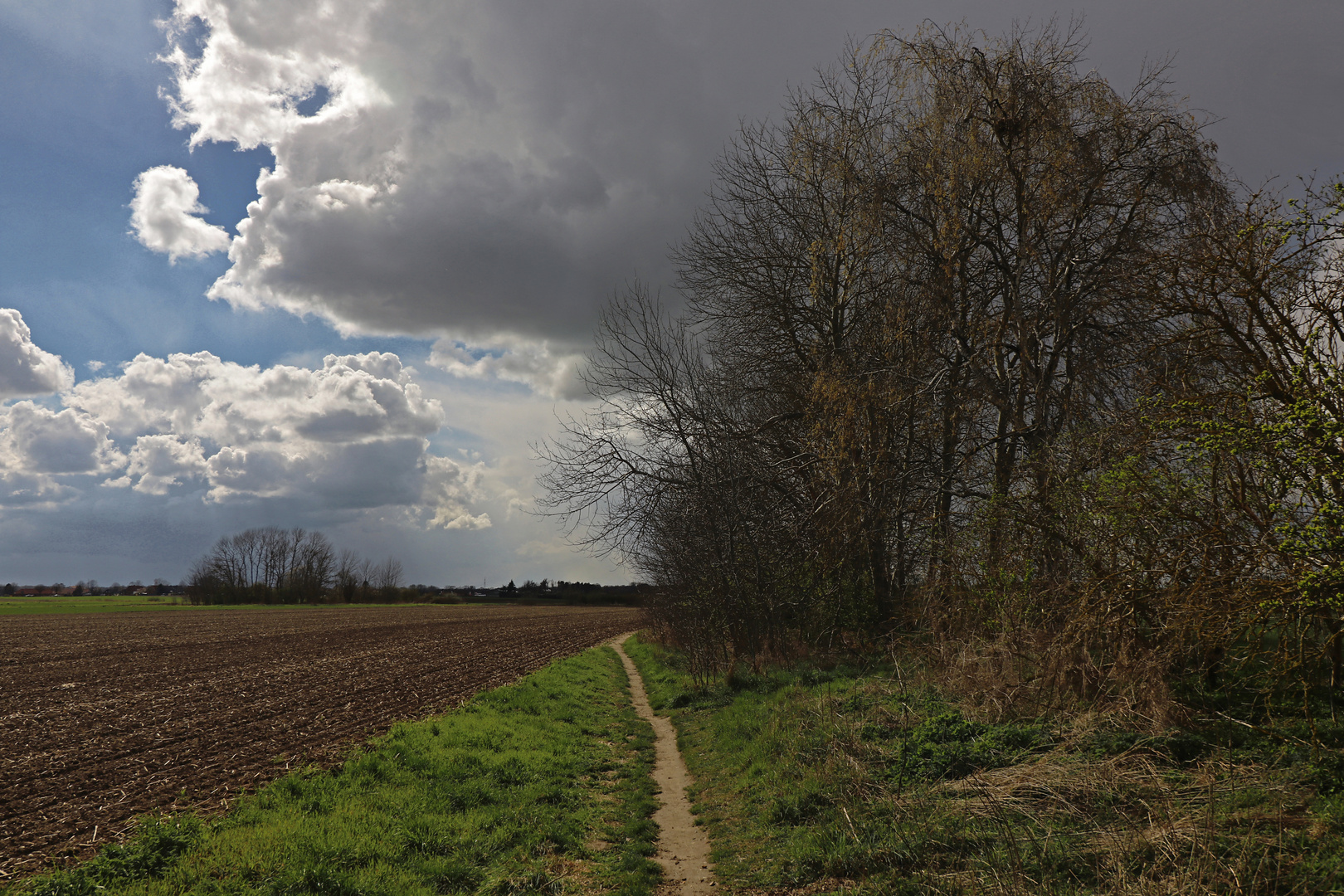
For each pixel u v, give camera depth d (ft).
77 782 32.19
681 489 65.77
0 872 21.67
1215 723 23.68
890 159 59.31
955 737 28.19
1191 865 15.65
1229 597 22.00
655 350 65.51
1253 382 21.43
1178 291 24.94
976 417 53.67
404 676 72.43
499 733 41.22
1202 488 24.38
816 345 66.33
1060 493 34.19
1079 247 50.75
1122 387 43.98
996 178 51.80
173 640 122.83
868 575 60.95
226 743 39.73
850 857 21.03
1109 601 27.20
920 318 56.95
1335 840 15.53
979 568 40.52
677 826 29.19
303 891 19.71
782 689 48.29
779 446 69.31
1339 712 22.29
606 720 52.42
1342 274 20.68
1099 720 26.09
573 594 394.73
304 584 347.15
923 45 53.98
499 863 23.63
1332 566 18.57
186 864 21.06
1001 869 17.69
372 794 28.68
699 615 65.31
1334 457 18.74
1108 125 49.42
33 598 417.08
